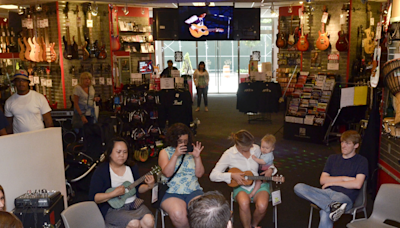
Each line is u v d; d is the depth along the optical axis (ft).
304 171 19.56
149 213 10.75
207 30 30.25
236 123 32.60
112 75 30.32
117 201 10.64
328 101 25.21
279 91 32.14
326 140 24.99
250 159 12.46
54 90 29.17
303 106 26.25
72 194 14.85
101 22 29.68
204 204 5.41
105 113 24.35
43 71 28.89
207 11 30.04
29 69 29.55
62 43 28.22
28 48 29.19
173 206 10.80
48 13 28.19
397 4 13.64
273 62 53.36
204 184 17.62
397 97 13.47
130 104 21.36
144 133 21.63
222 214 5.33
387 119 14.65
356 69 28.58
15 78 14.40
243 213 11.35
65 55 27.94
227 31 30.27
